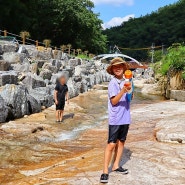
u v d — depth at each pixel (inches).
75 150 300.8
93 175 200.2
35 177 208.8
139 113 466.6
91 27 2052.2
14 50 746.8
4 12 1444.4
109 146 187.5
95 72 1143.6
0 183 214.1
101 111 539.5
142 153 247.8
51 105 548.1
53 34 1991.9
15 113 424.2
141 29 5674.2
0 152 285.6
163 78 831.7
